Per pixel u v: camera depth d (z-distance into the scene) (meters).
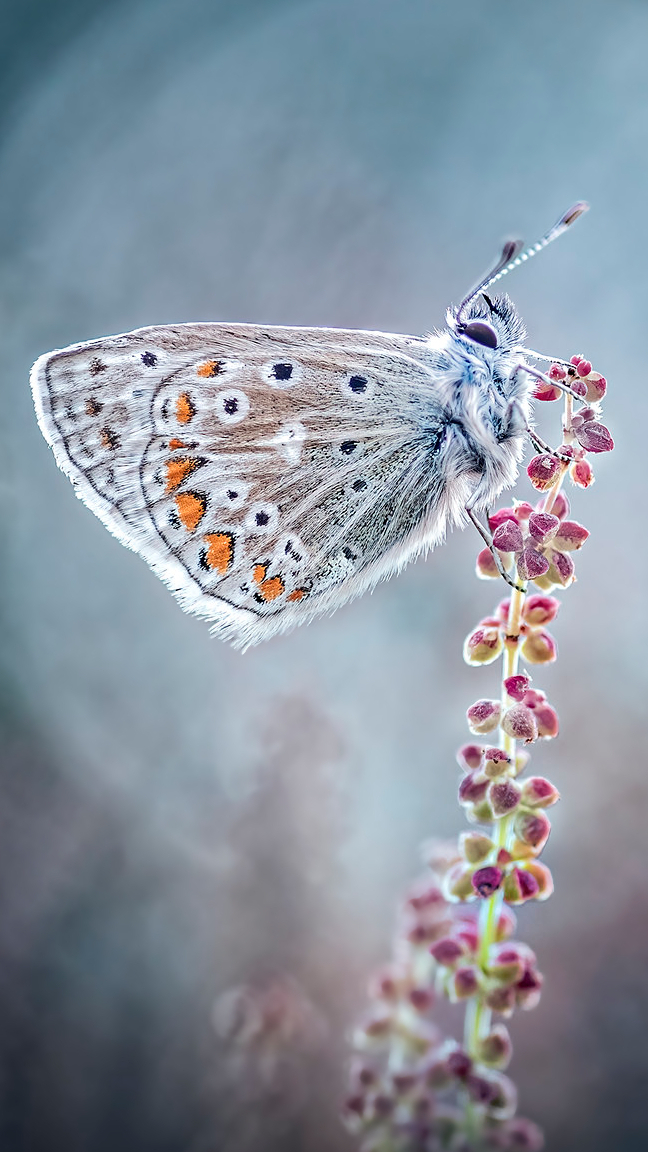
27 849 0.13
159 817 0.13
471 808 0.11
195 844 0.13
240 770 0.13
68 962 0.13
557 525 0.11
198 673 0.14
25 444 0.14
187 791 0.13
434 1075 0.11
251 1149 0.12
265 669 0.14
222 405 0.12
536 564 0.11
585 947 0.13
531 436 0.12
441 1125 0.11
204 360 0.12
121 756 0.14
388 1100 0.11
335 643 0.14
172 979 0.13
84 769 0.14
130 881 0.13
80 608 0.14
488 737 0.14
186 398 0.12
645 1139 0.12
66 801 0.13
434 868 0.12
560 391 0.11
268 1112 0.12
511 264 0.12
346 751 0.13
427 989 0.12
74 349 0.12
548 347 0.14
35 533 0.14
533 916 0.13
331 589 0.12
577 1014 0.13
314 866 0.13
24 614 0.14
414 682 0.14
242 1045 0.12
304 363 0.12
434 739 0.14
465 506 0.12
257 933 0.13
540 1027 0.13
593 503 0.14
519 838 0.11
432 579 0.14
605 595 0.14
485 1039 0.11
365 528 0.12
